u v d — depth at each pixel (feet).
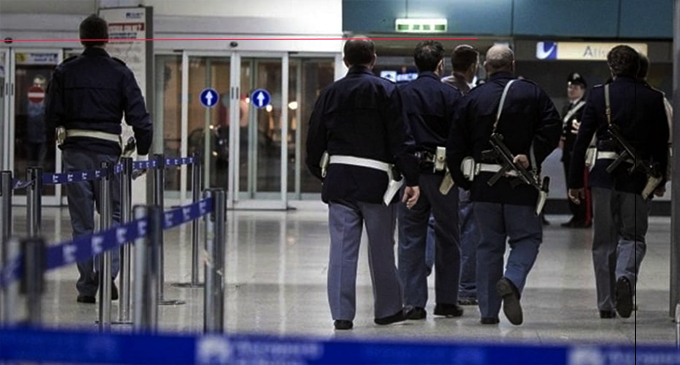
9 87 81.05
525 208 33.88
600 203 36.04
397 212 36.40
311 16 80.59
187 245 57.52
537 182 33.83
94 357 15.01
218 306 23.44
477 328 34.42
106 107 38.93
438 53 36.17
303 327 34.17
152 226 20.03
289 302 39.34
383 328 34.12
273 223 71.15
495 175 33.94
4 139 81.20
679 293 36.37
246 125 81.97
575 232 68.85
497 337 32.86
